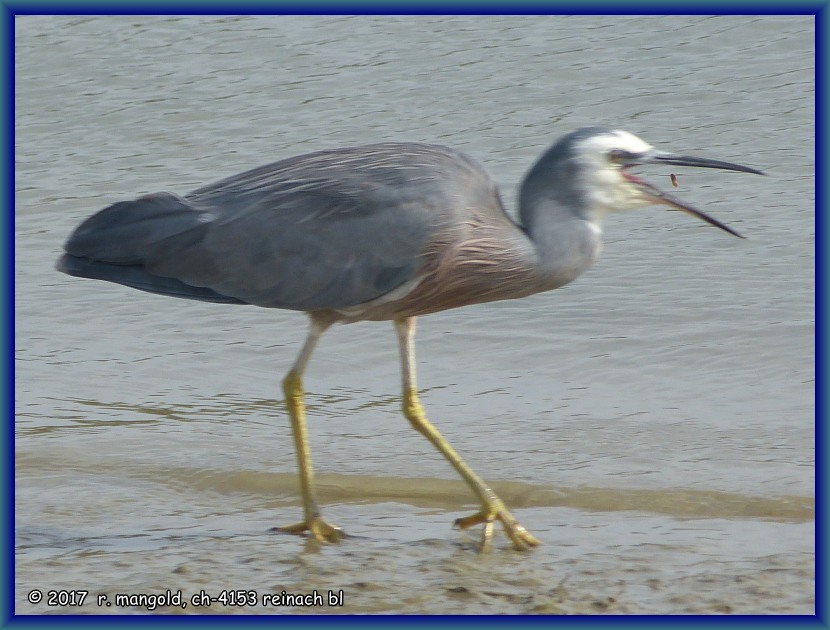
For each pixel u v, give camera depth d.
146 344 14.89
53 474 11.90
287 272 10.52
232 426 12.93
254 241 10.53
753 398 13.18
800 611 8.81
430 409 13.25
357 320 10.95
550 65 21.11
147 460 12.17
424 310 10.92
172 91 20.77
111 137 19.64
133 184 18.33
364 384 13.94
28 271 16.53
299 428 10.76
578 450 12.12
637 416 12.84
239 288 10.62
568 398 13.38
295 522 10.90
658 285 15.62
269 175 10.80
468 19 22.72
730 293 15.34
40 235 17.33
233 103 20.34
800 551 9.89
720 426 12.52
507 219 10.76
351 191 10.48
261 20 23.03
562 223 10.70
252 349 14.73
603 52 21.44
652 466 11.70
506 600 9.13
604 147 10.62
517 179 17.89
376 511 11.16
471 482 10.41
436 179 10.48
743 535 10.30
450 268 10.53
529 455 12.05
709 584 9.26
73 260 10.91
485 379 13.92
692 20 22.11
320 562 9.88
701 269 15.94
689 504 10.97
